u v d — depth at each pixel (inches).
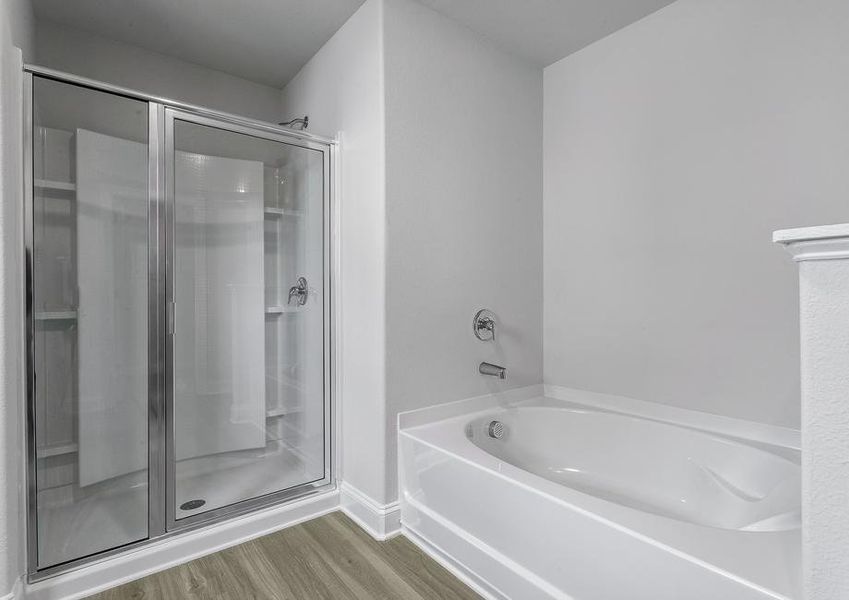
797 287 67.7
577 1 82.0
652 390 86.4
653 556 43.6
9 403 54.1
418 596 61.9
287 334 84.9
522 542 56.9
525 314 102.7
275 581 65.4
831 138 64.0
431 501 72.6
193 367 75.5
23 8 68.5
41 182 61.0
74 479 63.8
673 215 82.5
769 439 70.6
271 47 97.0
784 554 41.4
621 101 90.7
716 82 76.2
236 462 79.4
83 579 62.2
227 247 78.8
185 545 70.8
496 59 96.0
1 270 51.0
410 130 81.2
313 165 88.0
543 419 93.5
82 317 64.7
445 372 86.8
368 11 80.8
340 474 89.4
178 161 73.4
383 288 77.8
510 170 99.2
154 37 93.7
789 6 67.7
